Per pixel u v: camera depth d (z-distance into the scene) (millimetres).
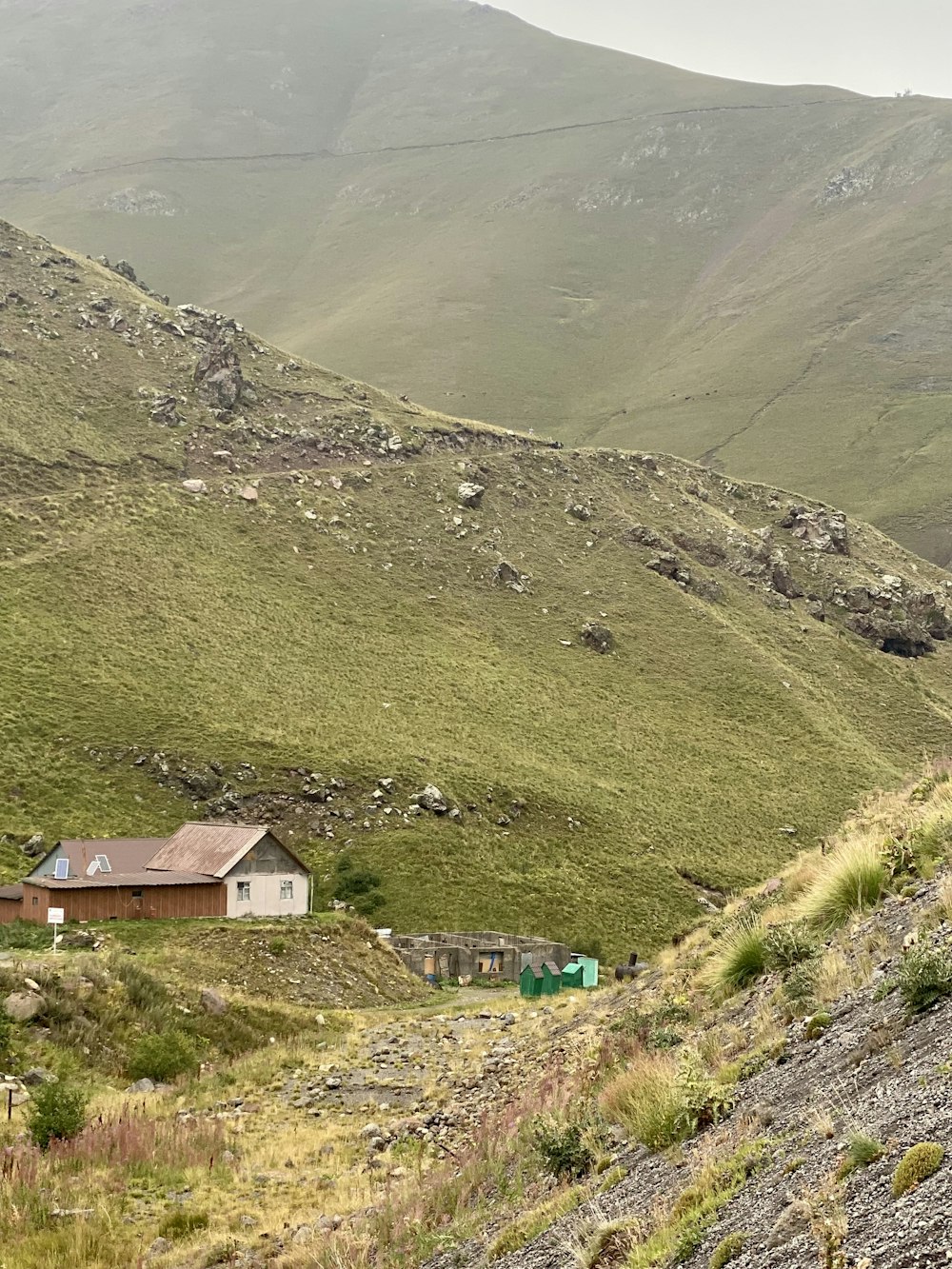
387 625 117312
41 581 100625
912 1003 9430
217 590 111250
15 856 62969
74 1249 14758
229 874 50219
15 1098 22344
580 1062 17453
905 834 16828
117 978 30234
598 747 103125
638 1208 8891
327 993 40938
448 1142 18047
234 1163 18797
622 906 74938
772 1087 10055
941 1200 5781
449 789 84438
